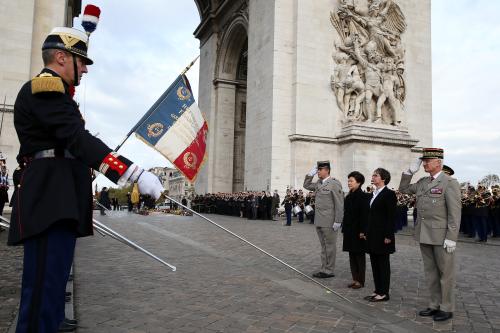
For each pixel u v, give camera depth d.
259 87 38.28
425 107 39.75
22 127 3.59
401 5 40.16
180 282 9.96
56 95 3.47
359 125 35.03
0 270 10.06
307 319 7.40
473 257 15.72
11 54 24.80
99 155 3.26
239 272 11.45
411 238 22.77
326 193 11.41
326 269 11.39
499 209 24.56
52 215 3.41
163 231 21.69
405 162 36.03
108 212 41.91
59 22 26.64
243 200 37.34
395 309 8.38
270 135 35.62
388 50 37.78
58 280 3.47
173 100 7.43
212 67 50.69
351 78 36.16
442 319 7.65
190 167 7.39
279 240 19.02
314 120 35.81
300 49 35.94
